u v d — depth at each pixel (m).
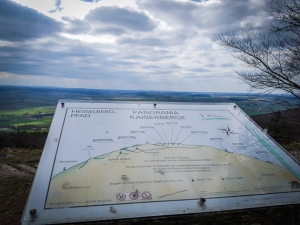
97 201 2.25
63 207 2.17
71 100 3.47
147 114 3.51
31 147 11.15
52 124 3.04
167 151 2.95
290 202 2.58
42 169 2.48
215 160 2.95
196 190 2.52
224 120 3.68
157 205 2.31
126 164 2.68
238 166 2.92
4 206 4.26
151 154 2.87
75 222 2.07
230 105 4.06
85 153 2.74
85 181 2.42
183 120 3.53
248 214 2.50
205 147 3.13
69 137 2.90
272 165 3.05
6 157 8.80
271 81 5.45
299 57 5.37
